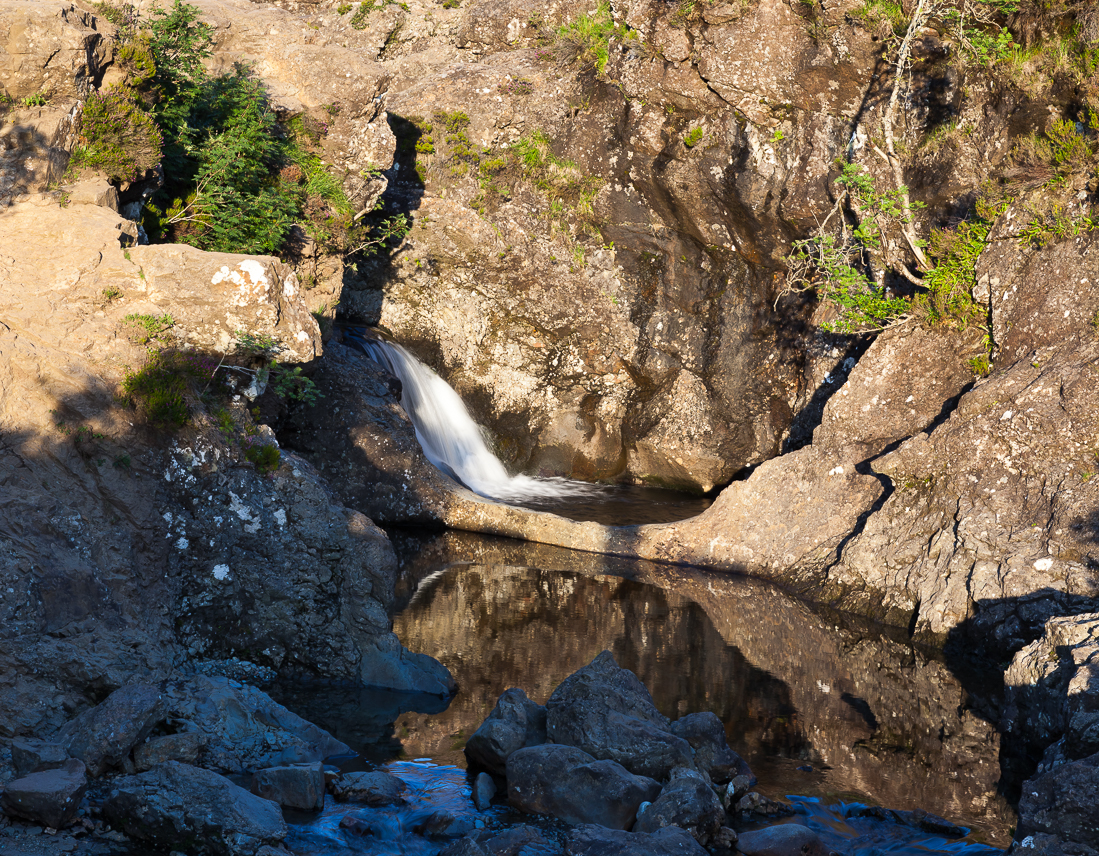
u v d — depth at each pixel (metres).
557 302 21.56
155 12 13.78
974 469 12.88
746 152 20.73
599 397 22.38
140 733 7.37
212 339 9.52
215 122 13.63
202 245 12.36
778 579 14.62
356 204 16.45
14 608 7.67
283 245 14.69
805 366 21.02
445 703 9.41
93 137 10.30
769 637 12.13
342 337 19.22
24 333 8.76
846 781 8.19
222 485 9.58
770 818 7.47
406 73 23.12
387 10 23.62
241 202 13.05
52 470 8.52
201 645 9.55
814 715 9.66
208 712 7.92
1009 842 7.19
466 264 21.08
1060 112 15.73
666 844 6.46
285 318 9.70
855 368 15.56
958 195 17.83
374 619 9.86
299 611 9.81
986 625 11.68
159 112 12.16
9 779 6.87
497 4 23.05
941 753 8.85
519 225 21.31
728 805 7.62
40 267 9.16
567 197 21.73
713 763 8.03
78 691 7.80
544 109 21.39
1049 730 8.70
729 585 14.46
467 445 21.33
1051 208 13.71
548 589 13.88
